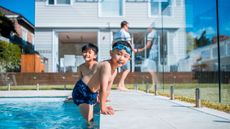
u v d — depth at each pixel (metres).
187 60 18.47
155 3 20.62
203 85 14.13
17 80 16.39
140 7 20.69
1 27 23.42
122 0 20.66
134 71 17.52
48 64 19.19
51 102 8.42
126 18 20.69
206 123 3.57
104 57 20.31
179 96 7.77
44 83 16.67
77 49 26.16
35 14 20.22
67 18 20.45
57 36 20.67
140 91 10.39
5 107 7.41
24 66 17.31
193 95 8.38
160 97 7.65
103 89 4.09
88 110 4.38
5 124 4.94
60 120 5.25
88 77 4.32
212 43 16.92
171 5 20.27
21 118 5.59
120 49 4.16
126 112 4.55
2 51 17.84
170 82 16.80
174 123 3.57
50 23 20.30
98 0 20.53
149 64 17.06
